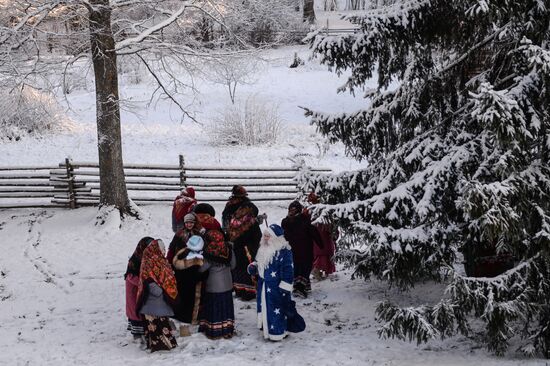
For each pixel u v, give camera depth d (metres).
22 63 14.85
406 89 9.86
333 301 10.73
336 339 9.03
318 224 10.52
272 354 8.48
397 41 9.48
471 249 9.14
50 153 22.30
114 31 16.42
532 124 7.74
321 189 10.22
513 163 7.50
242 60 16.81
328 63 9.82
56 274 12.56
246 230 10.54
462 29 9.50
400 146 10.02
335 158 21.33
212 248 8.94
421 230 8.69
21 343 9.30
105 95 15.12
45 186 16.48
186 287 9.20
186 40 16.47
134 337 9.17
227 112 24.66
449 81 9.84
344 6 55.53
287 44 38.59
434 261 8.85
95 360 8.50
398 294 10.91
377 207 9.06
